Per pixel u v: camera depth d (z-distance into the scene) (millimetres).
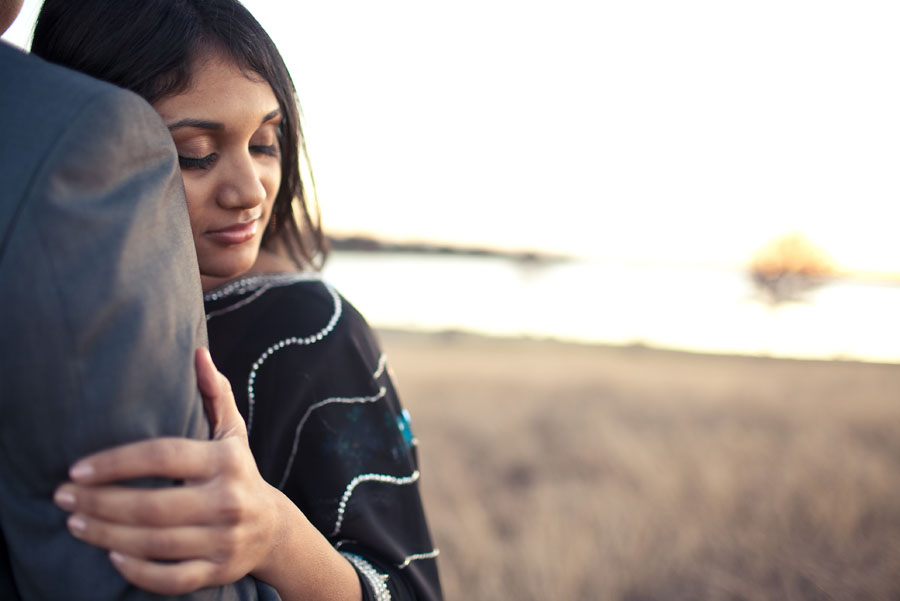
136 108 749
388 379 1311
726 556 3873
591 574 3621
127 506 657
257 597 819
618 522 4285
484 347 21984
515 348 22219
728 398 8992
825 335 37656
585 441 6531
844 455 5785
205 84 1031
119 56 1014
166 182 782
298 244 1442
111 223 688
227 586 751
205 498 688
